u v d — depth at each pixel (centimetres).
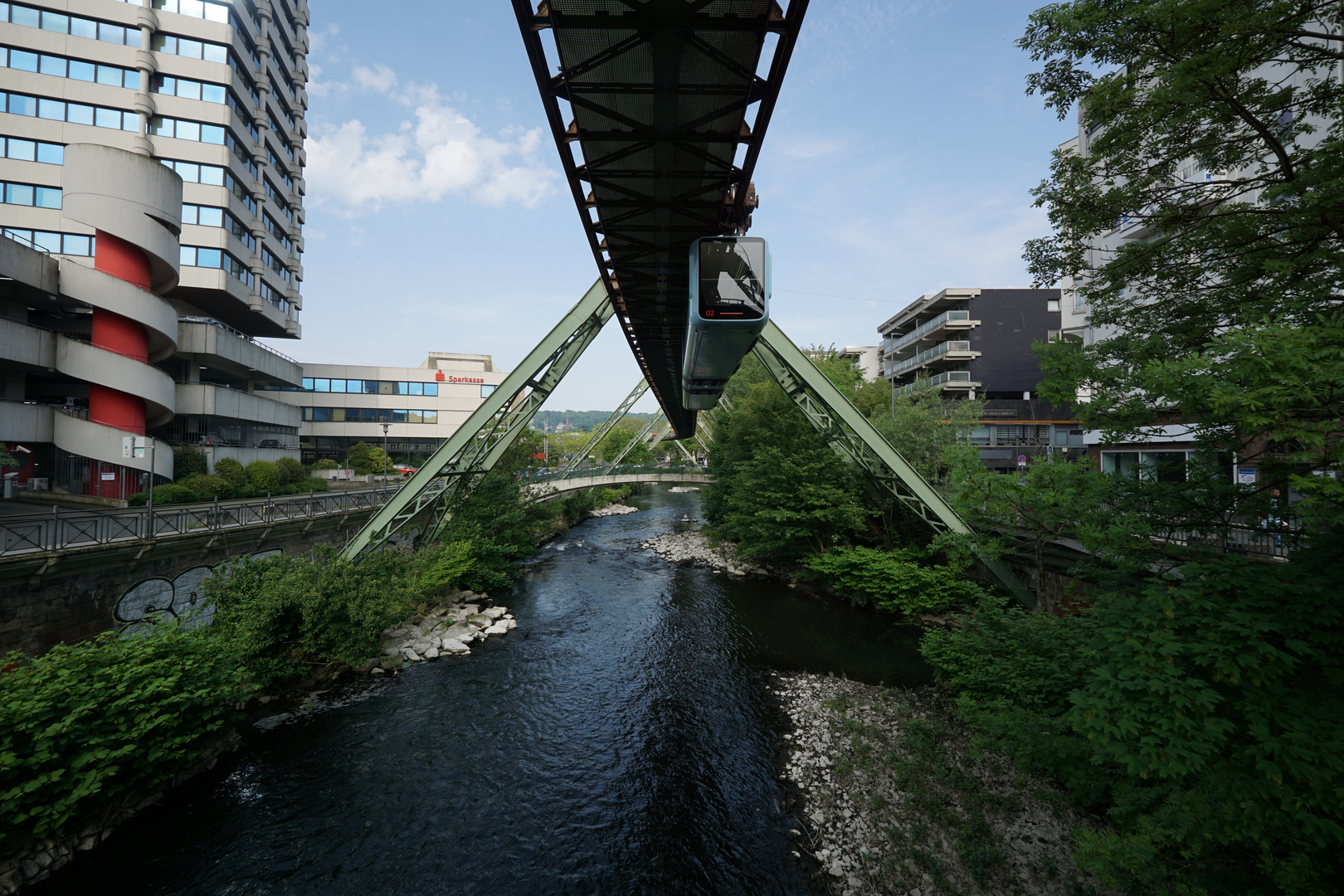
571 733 1277
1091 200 880
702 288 1108
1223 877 555
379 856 893
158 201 2606
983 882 793
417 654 1706
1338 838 422
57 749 829
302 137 5247
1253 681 514
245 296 4178
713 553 3322
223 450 3588
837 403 1941
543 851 912
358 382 6331
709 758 1173
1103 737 574
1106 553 799
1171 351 825
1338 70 1147
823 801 1023
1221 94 689
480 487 2589
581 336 2117
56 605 1182
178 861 862
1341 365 440
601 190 1050
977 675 1237
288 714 1327
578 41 754
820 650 1773
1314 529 604
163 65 3572
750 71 771
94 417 2536
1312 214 653
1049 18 777
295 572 1514
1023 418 4388
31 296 2741
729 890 830
